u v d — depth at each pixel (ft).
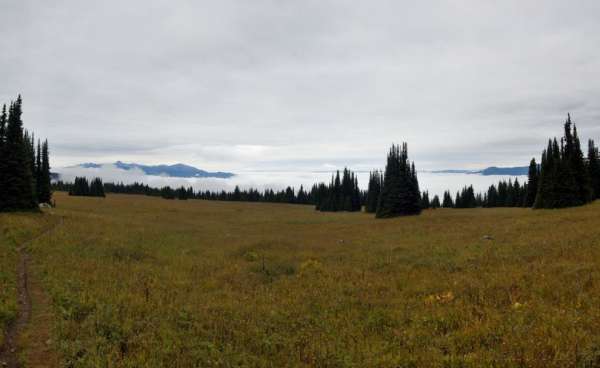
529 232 87.20
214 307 45.73
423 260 70.28
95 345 31.14
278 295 53.11
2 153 129.59
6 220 100.32
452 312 38.91
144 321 38.17
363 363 28.96
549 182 169.68
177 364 29.40
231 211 288.71
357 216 245.24
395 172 203.10
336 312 44.11
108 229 119.65
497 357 27.22
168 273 66.18
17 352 30.25
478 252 70.18
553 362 25.11
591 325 30.66
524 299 40.70
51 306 41.09
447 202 409.69
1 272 52.49
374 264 72.13
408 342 32.60
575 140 182.29
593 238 66.64
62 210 177.47
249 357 31.07
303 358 31.09
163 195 460.14
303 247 102.89
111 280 55.88
